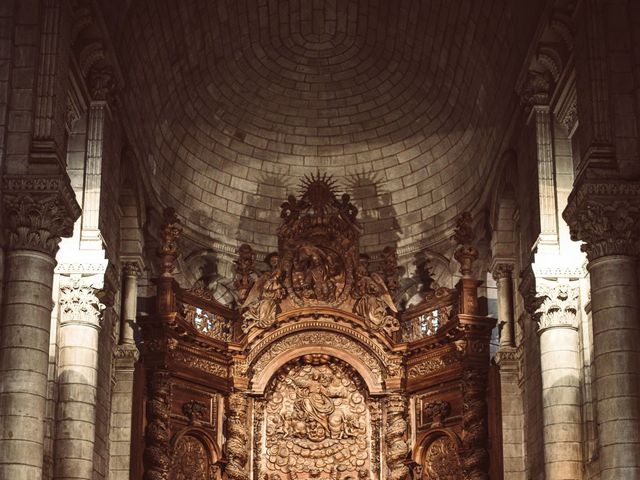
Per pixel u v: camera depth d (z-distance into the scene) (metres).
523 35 21.80
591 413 19.47
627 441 16.20
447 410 24.97
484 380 24.38
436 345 25.44
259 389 25.83
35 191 16.62
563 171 20.78
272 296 26.14
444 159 28.84
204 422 24.81
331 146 30.08
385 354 26.14
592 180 17.14
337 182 30.06
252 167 29.86
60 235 16.95
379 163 29.88
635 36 18.03
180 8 24.47
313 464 25.83
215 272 28.98
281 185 30.11
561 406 19.56
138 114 24.56
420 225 29.20
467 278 25.00
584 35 18.28
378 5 27.05
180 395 24.42
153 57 24.64
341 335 26.36
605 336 16.77
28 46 17.38
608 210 17.06
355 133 29.92
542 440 20.39
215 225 29.27
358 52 28.77
